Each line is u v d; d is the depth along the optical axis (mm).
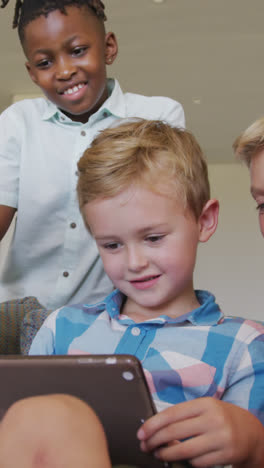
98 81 1085
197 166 755
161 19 3480
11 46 3793
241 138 906
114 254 719
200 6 3324
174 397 680
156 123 821
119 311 792
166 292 716
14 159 1187
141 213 684
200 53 3947
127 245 702
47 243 1199
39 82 1086
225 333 719
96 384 443
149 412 455
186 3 3287
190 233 722
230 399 688
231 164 7418
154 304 721
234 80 4453
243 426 507
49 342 791
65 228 1182
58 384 448
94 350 744
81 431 354
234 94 4770
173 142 757
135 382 435
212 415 497
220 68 4211
